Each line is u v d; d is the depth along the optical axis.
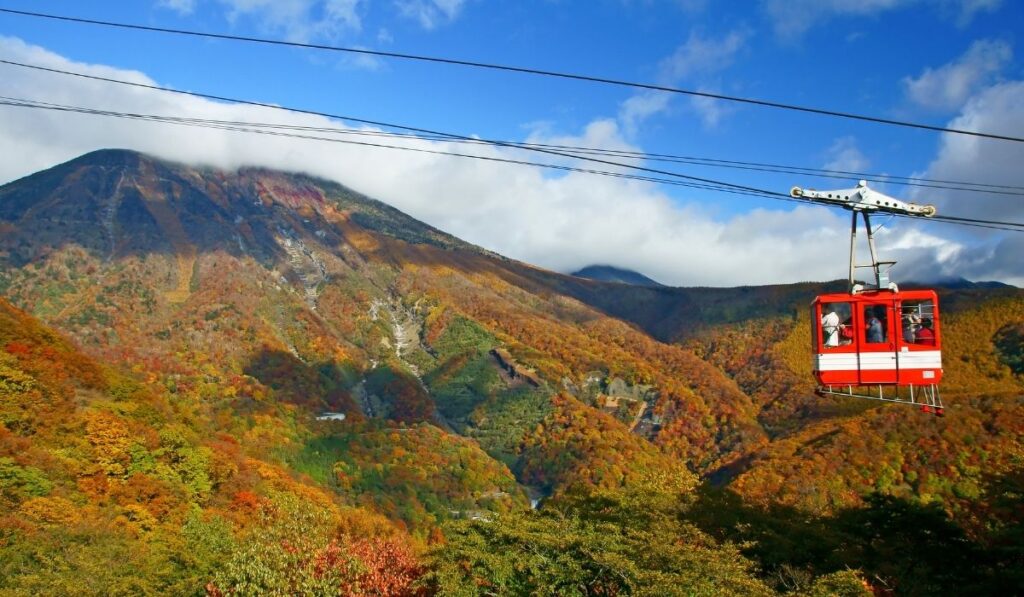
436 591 40.56
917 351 27.47
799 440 124.81
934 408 27.38
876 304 27.83
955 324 194.25
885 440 110.50
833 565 46.78
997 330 184.12
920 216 26.41
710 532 50.34
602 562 34.53
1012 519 50.44
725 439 196.00
